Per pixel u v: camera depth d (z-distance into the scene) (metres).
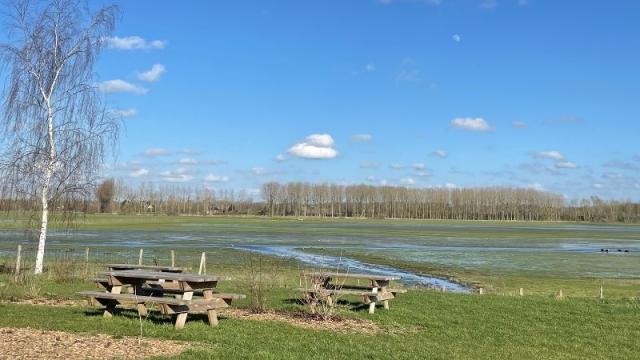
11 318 14.40
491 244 85.44
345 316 16.73
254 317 15.92
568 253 70.06
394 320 16.56
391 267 49.28
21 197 28.42
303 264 48.34
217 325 14.27
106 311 14.88
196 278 14.17
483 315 17.72
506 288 36.06
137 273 15.55
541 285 38.03
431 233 121.31
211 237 88.19
